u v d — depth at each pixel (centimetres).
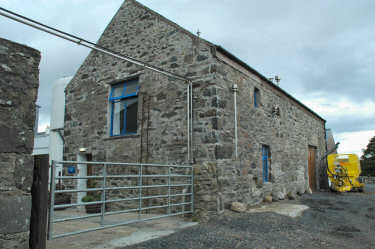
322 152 1686
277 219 655
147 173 813
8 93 341
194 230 544
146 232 532
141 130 848
